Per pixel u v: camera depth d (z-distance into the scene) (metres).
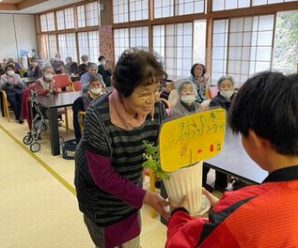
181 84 2.95
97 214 1.23
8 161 3.70
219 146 0.82
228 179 2.71
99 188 1.15
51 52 12.24
